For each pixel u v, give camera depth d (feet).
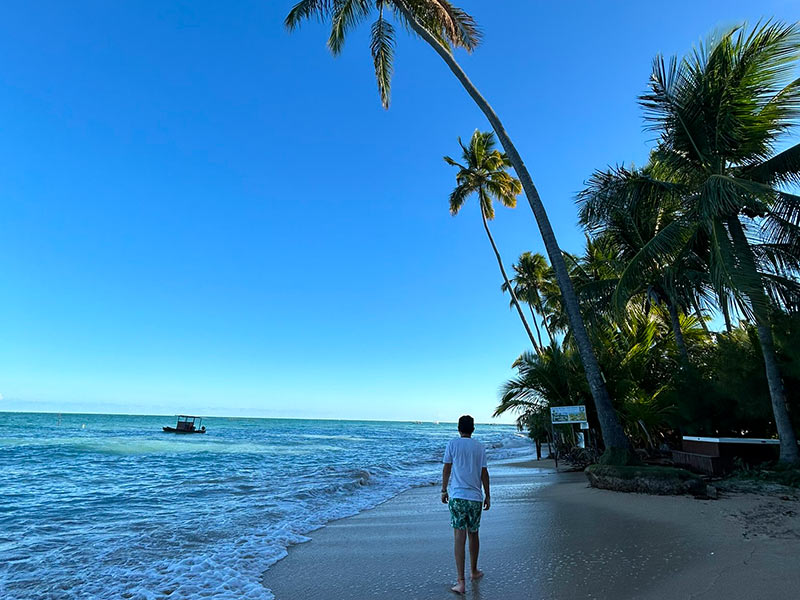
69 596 16.03
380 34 50.85
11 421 289.12
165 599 15.43
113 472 59.00
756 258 35.55
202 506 34.63
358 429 302.66
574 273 67.82
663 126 38.24
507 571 16.26
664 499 27.84
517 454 93.04
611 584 14.19
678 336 49.19
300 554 20.68
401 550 20.72
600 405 35.47
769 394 37.70
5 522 29.60
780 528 19.54
